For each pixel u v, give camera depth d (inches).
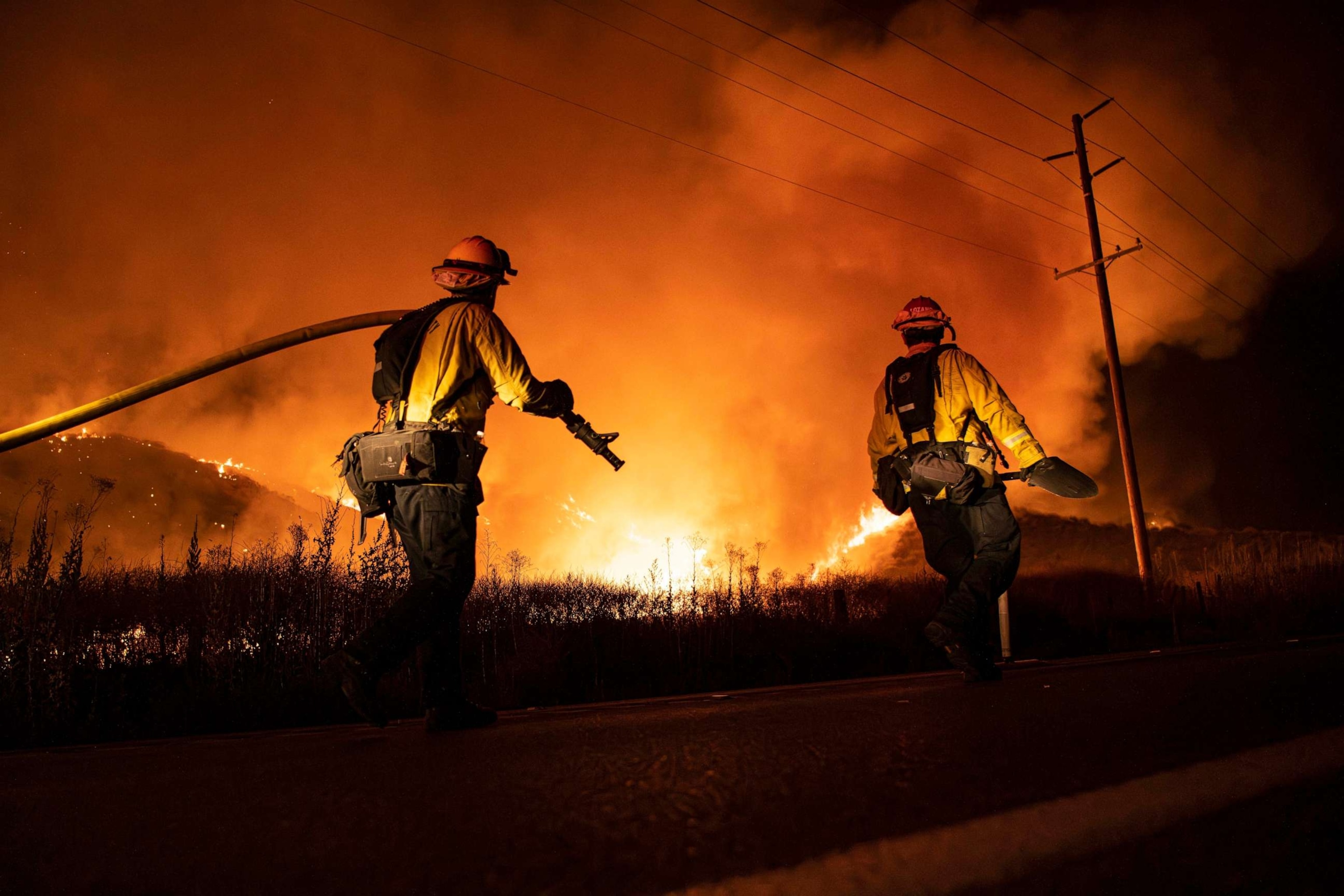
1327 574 554.9
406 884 37.0
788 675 297.0
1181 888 34.1
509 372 117.7
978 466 165.8
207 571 277.6
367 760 78.8
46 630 192.2
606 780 59.0
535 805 51.8
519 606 349.1
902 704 108.1
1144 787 50.4
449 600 110.6
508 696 245.1
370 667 104.6
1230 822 43.0
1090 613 467.5
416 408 114.9
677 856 38.9
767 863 37.2
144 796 64.4
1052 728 75.8
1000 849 38.7
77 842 49.3
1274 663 136.9
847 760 62.8
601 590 393.1
